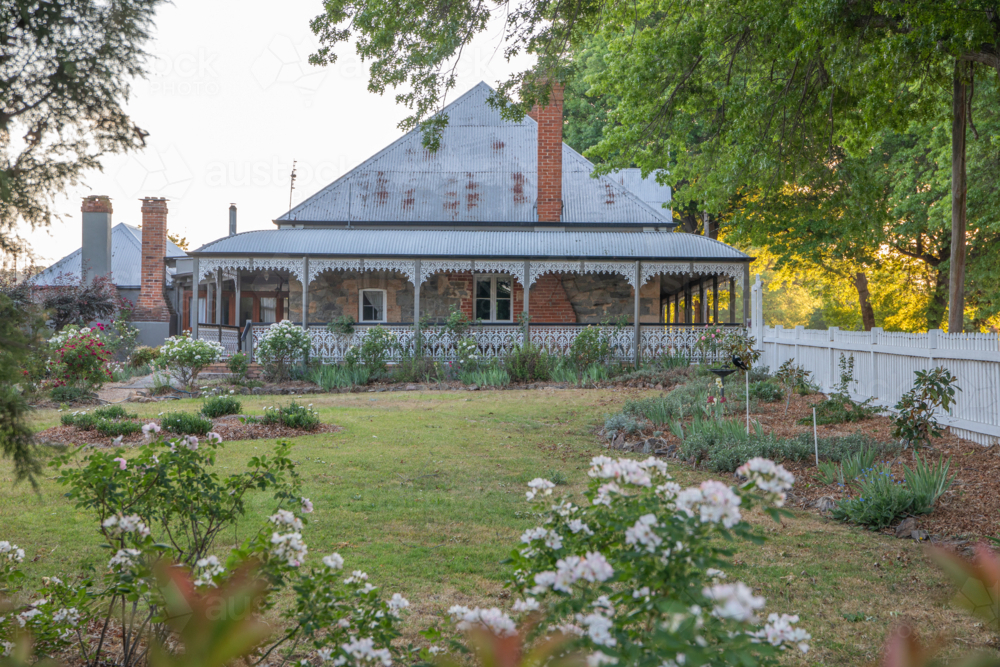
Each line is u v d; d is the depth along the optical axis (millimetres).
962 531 6535
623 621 2439
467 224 25141
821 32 10664
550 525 3021
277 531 3344
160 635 2928
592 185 26562
